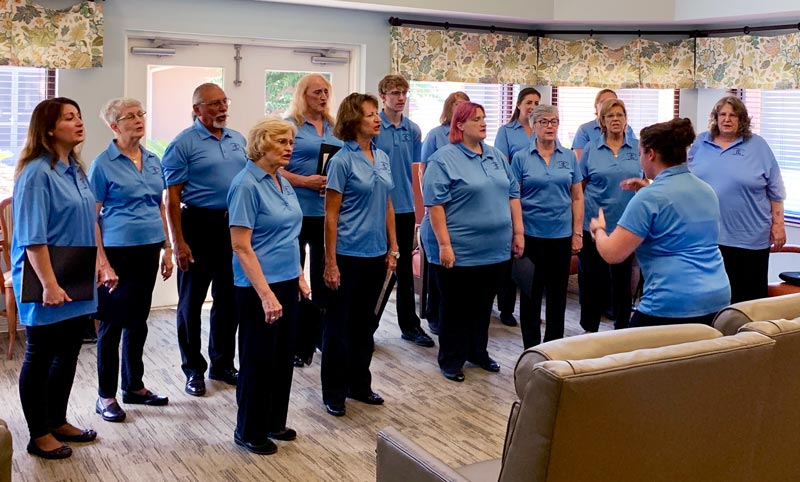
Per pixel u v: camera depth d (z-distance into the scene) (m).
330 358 3.99
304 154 4.59
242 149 4.27
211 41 6.05
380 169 3.94
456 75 6.93
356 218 3.88
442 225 4.25
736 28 7.02
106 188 3.80
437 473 2.22
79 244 3.30
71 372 3.54
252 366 3.46
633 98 7.63
